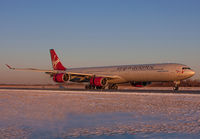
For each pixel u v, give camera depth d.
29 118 14.00
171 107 18.59
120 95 31.69
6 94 36.06
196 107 18.42
